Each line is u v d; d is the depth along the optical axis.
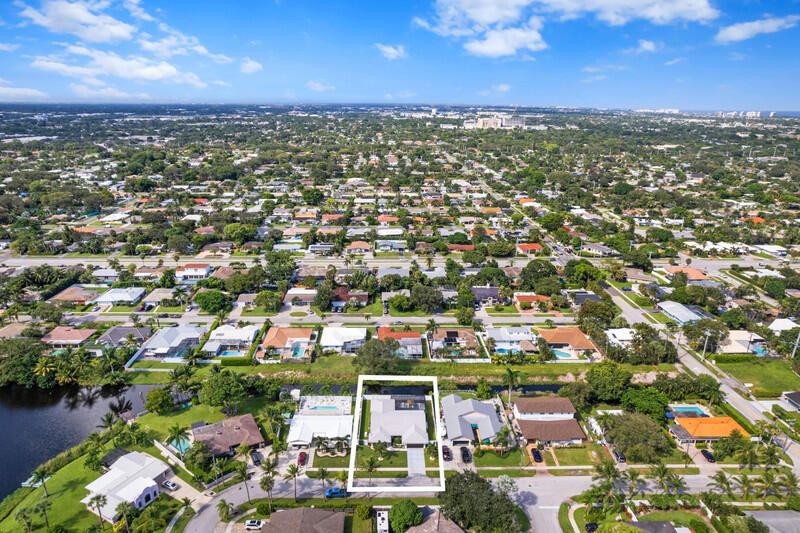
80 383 135.88
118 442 109.50
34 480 98.06
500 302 188.75
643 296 196.75
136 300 186.00
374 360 134.75
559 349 156.38
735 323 168.25
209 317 174.88
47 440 115.88
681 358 152.50
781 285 195.25
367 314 177.50
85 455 107.56
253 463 105.12
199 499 95.19
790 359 150.12
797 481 98.00
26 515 85.88
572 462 107.38
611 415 116.62
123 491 93.38
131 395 133.50
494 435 113.06
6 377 133.50
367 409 125.31
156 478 98.69
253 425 113.25
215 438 108.12
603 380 126.44
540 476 103.12
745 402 131.12
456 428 113.50
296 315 176.75
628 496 96.25
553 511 93.81
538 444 112.12
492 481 100.56
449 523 87.19
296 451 109.31
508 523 83.25
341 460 106.94
